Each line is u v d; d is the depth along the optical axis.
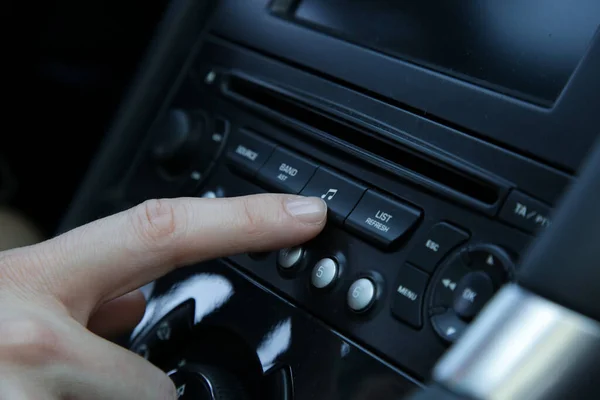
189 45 0.69
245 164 0.60
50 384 0.47
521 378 0.31
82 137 1.17
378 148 0.55
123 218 0.53
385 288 0.50
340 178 0.55
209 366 0.57
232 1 0.67
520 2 0.55
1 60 1.11
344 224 0.53
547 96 0.51
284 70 0.62
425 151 0.52
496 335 0.33
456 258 0.48
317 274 0.52
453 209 0.50
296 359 0.52
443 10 0.58
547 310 0.33
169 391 0.53
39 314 0.50
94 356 0.50
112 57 1.09
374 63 0.57
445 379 0.32
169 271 0.55
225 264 0.58
